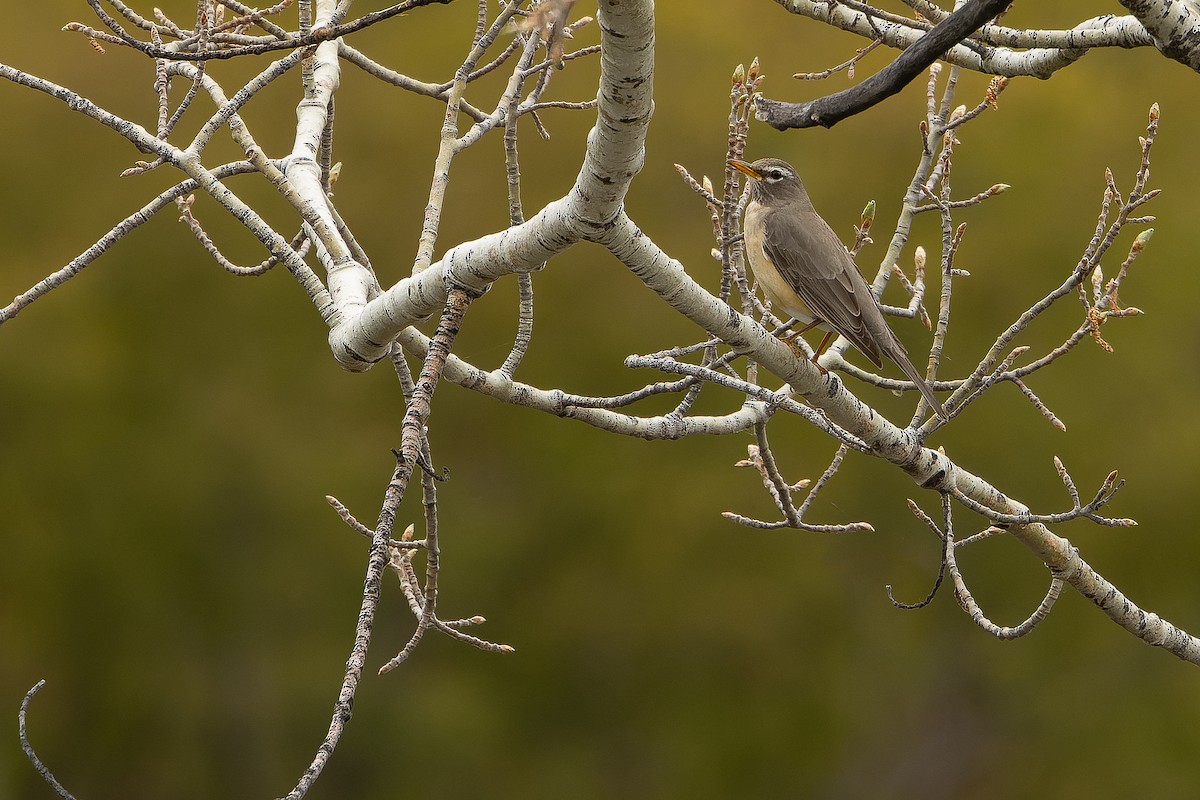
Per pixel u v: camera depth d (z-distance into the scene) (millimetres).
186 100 5418
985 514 5508
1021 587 18938
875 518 18594
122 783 18156
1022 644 19016
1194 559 18812
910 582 18594
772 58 19578
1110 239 5438
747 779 18484
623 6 3697
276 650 18219
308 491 18156
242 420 18516
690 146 19031
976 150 19516
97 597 18203
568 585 18594
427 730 17812
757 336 5203
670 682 18609
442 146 5789
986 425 19031
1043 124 20016
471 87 19094
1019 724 19016
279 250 5426
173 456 18422
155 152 5281
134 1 18781
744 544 18562
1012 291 19094
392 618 18328
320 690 17797
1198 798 18391
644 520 18531
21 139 18703
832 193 18703
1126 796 18453
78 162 18734
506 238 4719
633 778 18422
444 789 18031
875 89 4609
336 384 18969
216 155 18250
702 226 18906
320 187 6148
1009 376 5637
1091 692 19078
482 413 18719
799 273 7293
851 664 18609
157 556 18188
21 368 18375
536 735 18469
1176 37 4320
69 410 18438
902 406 17750
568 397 5867
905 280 6621
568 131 18688
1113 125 20359
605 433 18781
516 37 5582
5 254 18297
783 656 18625
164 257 18672
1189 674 19016
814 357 6688
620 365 18266
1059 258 19234
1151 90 20875
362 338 5277
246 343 18906
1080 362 19297
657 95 19297
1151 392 19203
